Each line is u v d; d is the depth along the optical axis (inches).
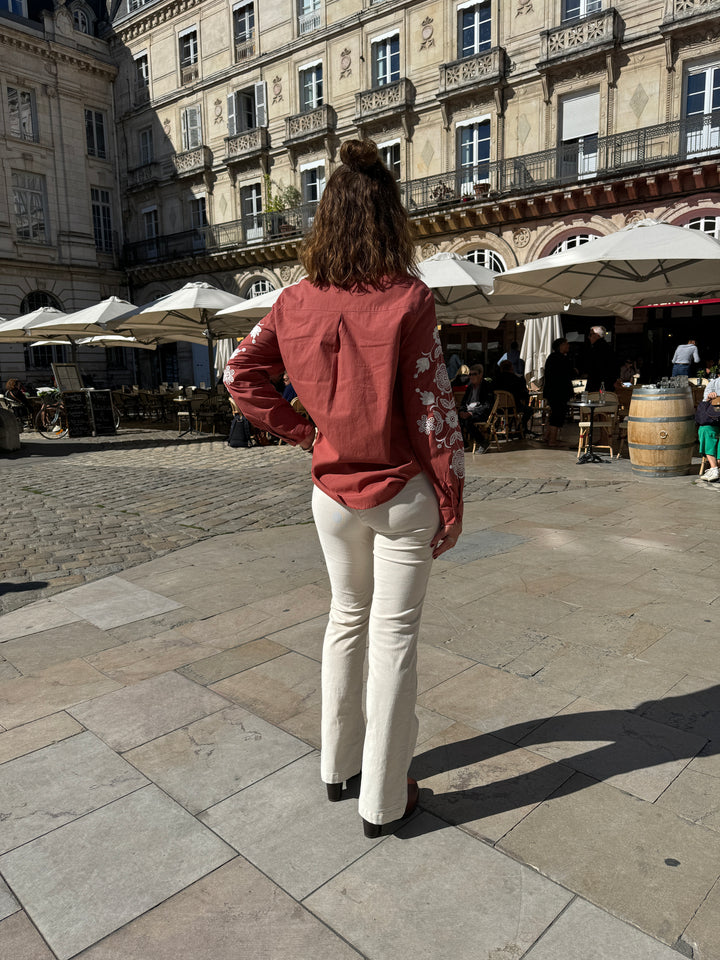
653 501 243.6
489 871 68.4
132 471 381.1
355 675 76.4
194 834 75.2
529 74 808.9
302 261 67.9
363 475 64.6
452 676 111.0
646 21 729.0
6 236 1125.7
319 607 146.9
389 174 66.9
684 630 127.1
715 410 264.1
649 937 60.0
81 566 189.0
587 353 388.2
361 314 62.8
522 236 820.0
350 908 64.2
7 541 219.6
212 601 153.2
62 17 1176.8
